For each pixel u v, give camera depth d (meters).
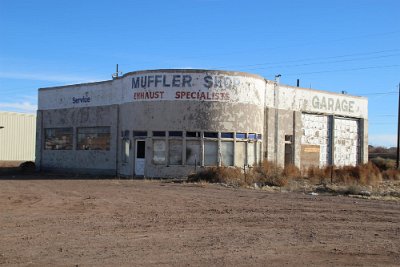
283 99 36.03
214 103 30.67
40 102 39.53
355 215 15.54
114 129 34.09
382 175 33.09
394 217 15.27
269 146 34.50
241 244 10.84
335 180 28.34
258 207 17.00
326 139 40.22
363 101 43.72
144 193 21.34
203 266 8.84
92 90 35.94
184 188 24.00
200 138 30.44
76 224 12.99
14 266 8.62
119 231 12.07
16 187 24.42
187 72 30.67
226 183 26.53
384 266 9.17
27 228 12.33
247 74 31.78
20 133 54.28
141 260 9.20
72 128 37.16
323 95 39.59
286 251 10.25
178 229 12.48
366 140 43.97
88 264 8.84
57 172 37.72
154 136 30.84
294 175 29.83
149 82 31.11
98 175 34.38
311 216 15.16
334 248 10.63
